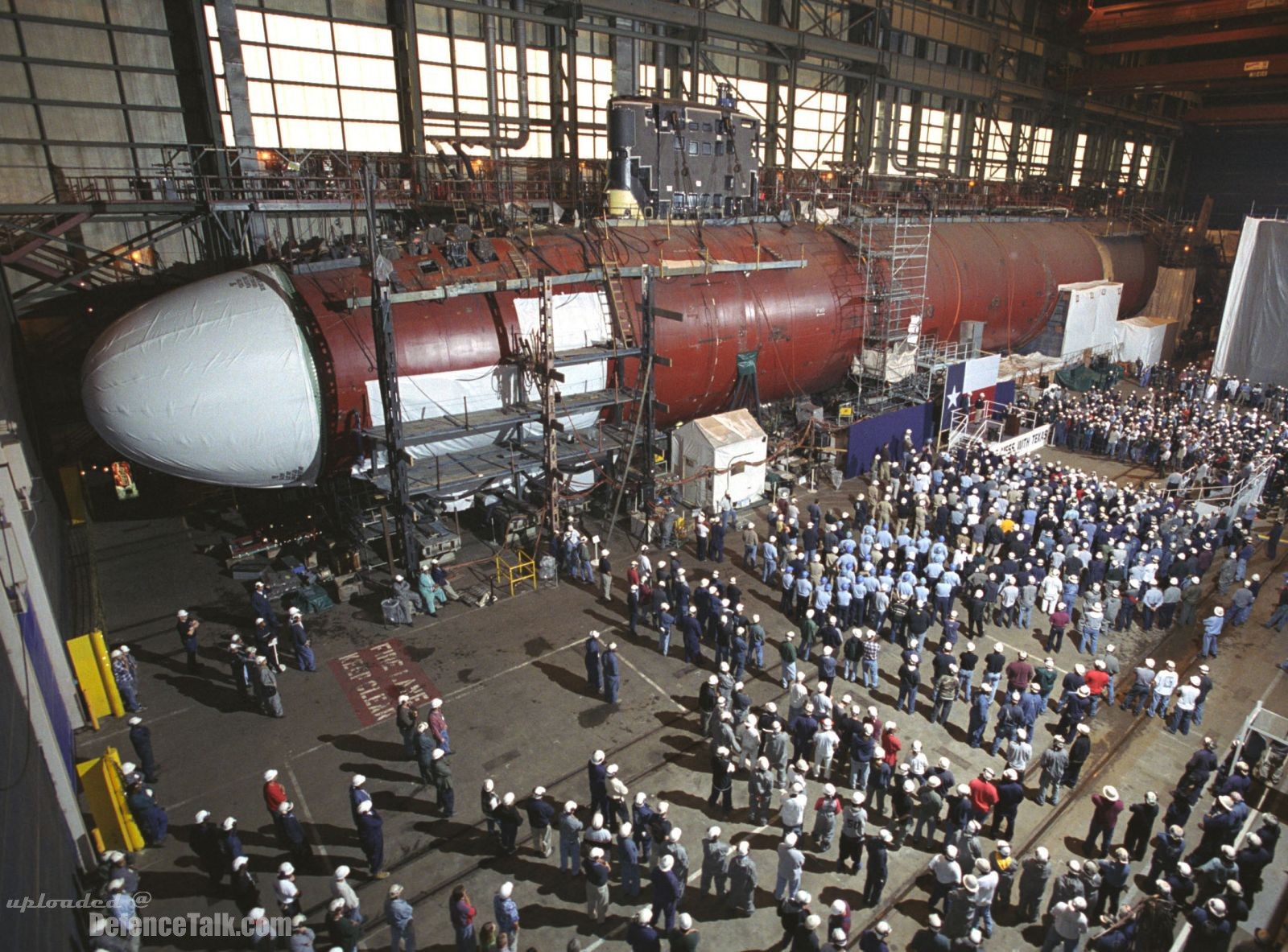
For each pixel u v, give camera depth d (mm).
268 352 20344
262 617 19219
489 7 32500
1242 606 21922
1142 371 47031
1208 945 11359
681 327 27516
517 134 36219
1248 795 15656
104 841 14031
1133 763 17031
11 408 18922
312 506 25906
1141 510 25297
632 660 20078
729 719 15469
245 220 28438
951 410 35156
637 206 29578
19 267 25125
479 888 13547
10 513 14602
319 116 30859
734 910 13109
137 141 27250
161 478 29828
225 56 27688
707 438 27219
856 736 15305
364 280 22562
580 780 16016
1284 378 43125
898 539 23484
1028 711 16281
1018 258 42062
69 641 16812
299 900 12469
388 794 15594
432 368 22719
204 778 15898
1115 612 21109
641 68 39812
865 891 13219
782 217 33906
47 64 25062
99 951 11242
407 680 19094
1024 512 24703
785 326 30234
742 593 23344
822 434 32125
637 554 25422
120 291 27578
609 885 13672
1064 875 12156
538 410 24109
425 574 21719
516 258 24922
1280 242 41781
